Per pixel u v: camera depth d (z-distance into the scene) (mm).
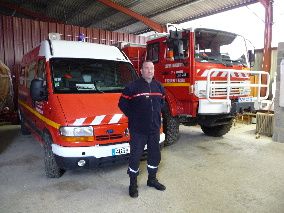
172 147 5500
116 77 4605
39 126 4379
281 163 4477
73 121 3420
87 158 3381
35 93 3885
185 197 3256
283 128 5809
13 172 4117
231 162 4539
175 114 5238
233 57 5559
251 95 5809
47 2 12969
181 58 4891
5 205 3070
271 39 8906
